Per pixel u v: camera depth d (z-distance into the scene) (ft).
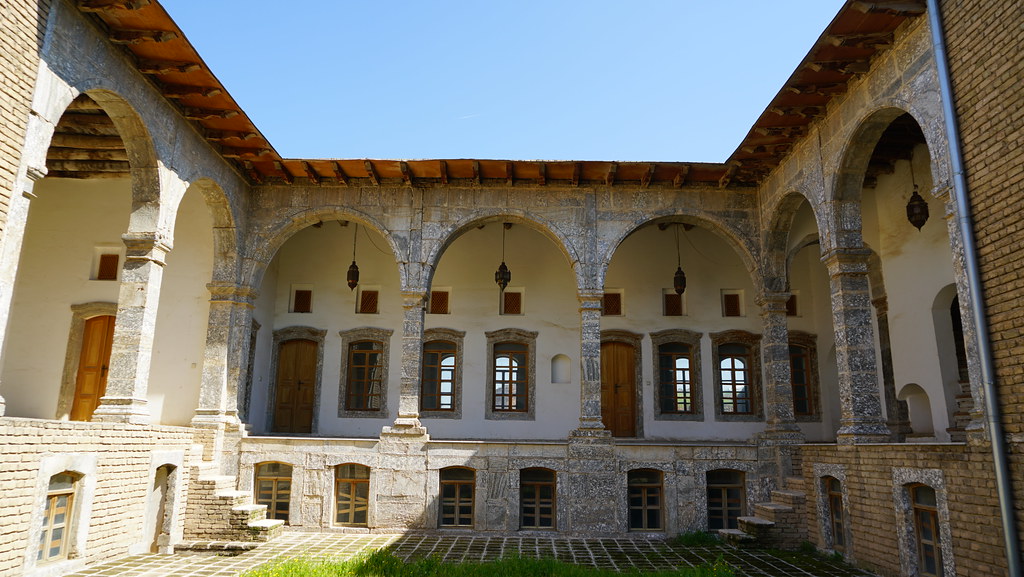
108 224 51.62
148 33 32.19
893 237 48.37
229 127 41.63
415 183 48.91
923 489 30.25
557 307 58.34
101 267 51.24
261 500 45.91
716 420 56.75
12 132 26.55
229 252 47.26
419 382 46.83
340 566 31.04
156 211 37.14
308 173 47.60
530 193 49.14
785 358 46.78
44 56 28.22
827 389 57.41
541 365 57.36
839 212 37.73
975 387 26.76
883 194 49.49
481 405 56.49
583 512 44.27
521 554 37.93
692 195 49.39
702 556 37.91
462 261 58.75
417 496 44.91
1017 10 24.61
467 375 57.00
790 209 46.03
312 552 38.04
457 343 57.62
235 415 46.29
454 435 55.93
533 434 56.18
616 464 45.09
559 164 46.14
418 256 48.14
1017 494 24.38
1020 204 24.36
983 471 26.00
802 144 41.83
